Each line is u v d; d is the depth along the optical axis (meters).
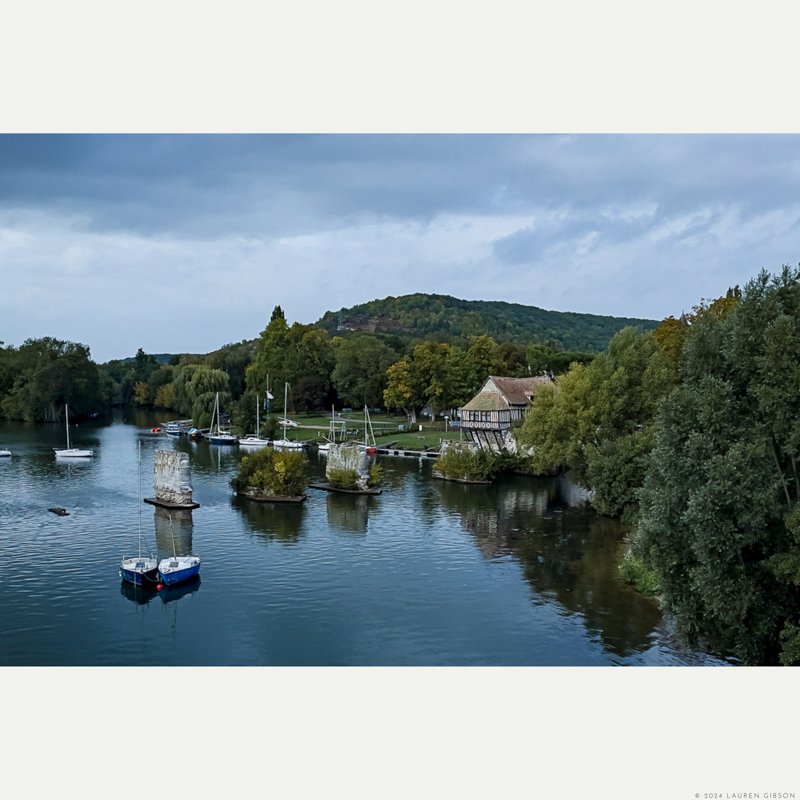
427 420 162.38
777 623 33.16
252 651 41.94
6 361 189.00
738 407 34.38
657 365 76.00
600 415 76.81
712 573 32.09
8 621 46.28
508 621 45.56
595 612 46.72
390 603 49.03
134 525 70.62
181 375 182.00
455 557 59.59
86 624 45.91
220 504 80.56
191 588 52.34
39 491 87.12
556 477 96.25
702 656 39.84
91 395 188.88
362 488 87.00
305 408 173.88
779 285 34.97
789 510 32.28
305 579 54.31
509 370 161.88
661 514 35.00
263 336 180.62
